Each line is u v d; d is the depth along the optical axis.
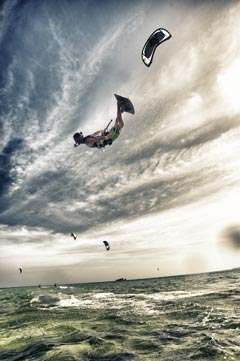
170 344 6.74
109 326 9.88
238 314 10.09
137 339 7.54
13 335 9.57
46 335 9.05
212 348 6.04
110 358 5.93
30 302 24.00
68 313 14.59
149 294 23.42
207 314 10.59
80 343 7.52
